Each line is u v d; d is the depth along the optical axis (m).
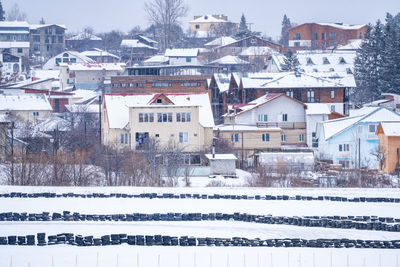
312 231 148.25
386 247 137.62
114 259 126.44
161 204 166.38
